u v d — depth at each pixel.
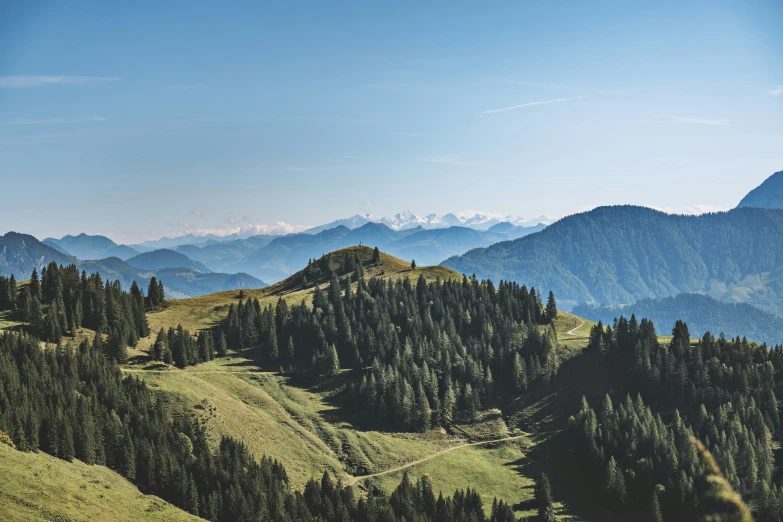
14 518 78.38
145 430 136.88
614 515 146.88
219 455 138.12
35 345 158.38
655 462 156.62
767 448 159.12
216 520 119.88
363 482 152.75
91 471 114.94
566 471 165.25
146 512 101.94
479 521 133.62
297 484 144.12
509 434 185.38
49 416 118.00
